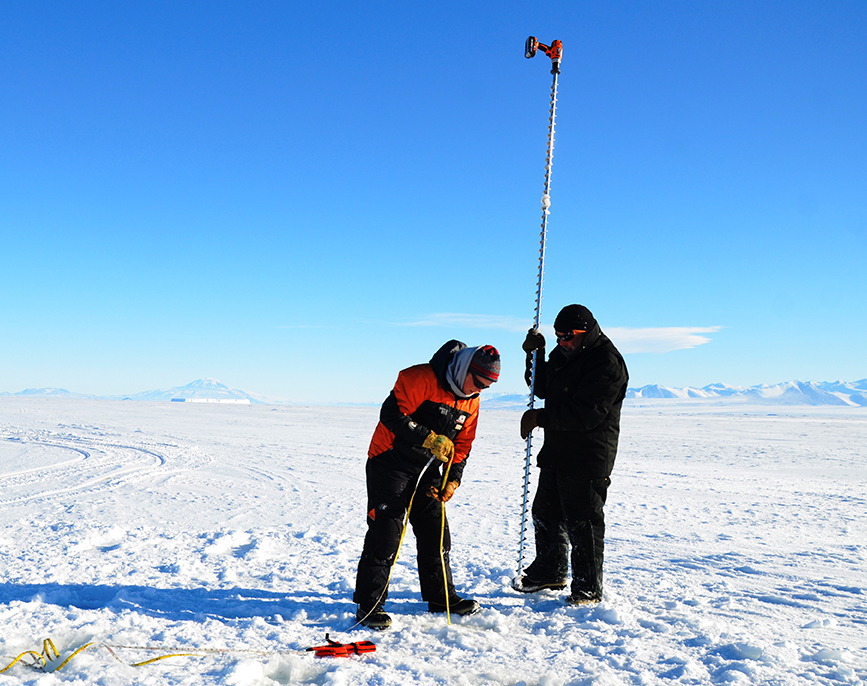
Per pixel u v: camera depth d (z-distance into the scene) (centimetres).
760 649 278
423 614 341
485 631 314
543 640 302
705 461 1415
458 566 461
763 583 429
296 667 261
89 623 308
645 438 2120
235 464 1159
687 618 332
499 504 788
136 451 1341
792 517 727
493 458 1359
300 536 566
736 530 644
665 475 1140
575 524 360
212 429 1970
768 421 3575
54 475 998
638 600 373
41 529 582
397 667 265
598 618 333
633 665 269
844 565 487
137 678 242
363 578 321
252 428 2062
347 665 264
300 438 1731
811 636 313
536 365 390
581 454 358
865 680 254
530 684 252
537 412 365
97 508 714
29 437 1596
